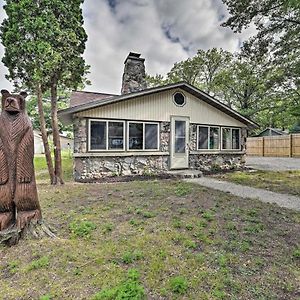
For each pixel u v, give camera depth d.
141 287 2.21
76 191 6.52
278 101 21.92
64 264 2.63
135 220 4.03
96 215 4.32
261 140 22.94
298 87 13.26
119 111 9.27
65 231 3.58
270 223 3.98
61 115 8.70
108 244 3.12
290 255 2.89
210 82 28.86
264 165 14.00
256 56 10.95
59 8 7.32
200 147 11.15
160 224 3.85
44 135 7.97
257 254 2.90
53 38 7.20
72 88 8.66
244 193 6.36
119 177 9.09
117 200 5.41
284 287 2.27
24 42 6.91
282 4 8.75
